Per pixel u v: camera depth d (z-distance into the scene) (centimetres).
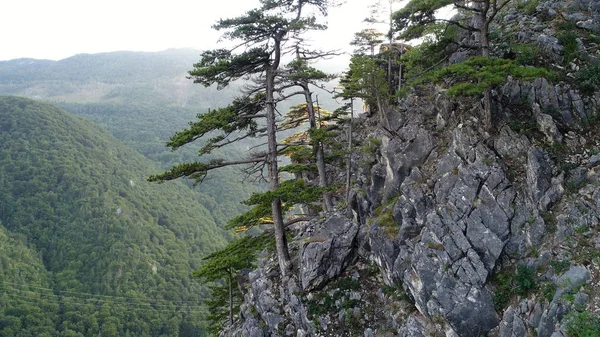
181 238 13262
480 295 1504
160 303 9969
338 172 2894
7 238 11375
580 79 1775
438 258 1596
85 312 9294
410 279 1644
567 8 2103
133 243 11838
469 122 1886
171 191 16100
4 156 15300
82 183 14425
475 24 2180
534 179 1592
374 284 1888
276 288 2120
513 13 2328
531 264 1480
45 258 11531
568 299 1283
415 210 1817
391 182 2058
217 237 14112
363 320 1784
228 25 1933
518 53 1972
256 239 2227
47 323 8794
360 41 3434
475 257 1552
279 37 2047
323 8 2205
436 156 1939
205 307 10306
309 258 1973
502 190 1636
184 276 11219
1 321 8481
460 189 1694
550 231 1504
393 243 1803
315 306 1894
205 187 17275
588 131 1677
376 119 2991
